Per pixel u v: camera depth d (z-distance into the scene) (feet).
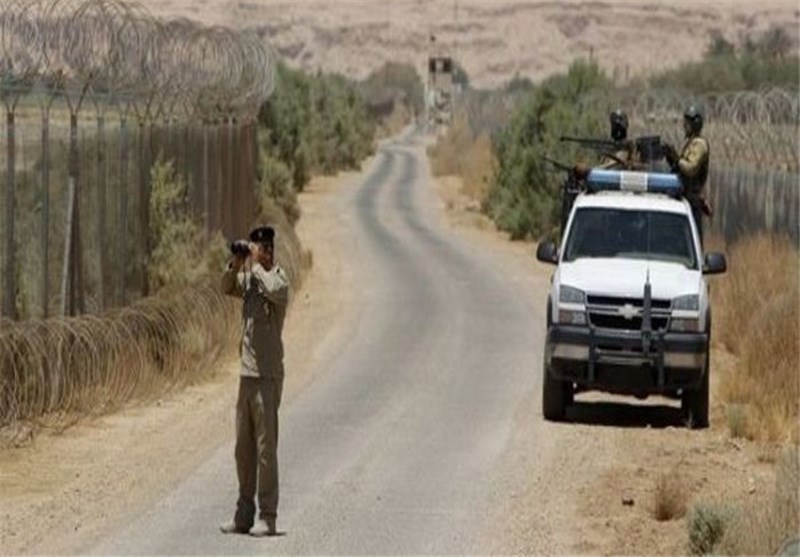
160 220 228.63
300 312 287.48
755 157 325.01
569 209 215.10
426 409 194.70
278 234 335.88
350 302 302.66
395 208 573.33
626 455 170.30
